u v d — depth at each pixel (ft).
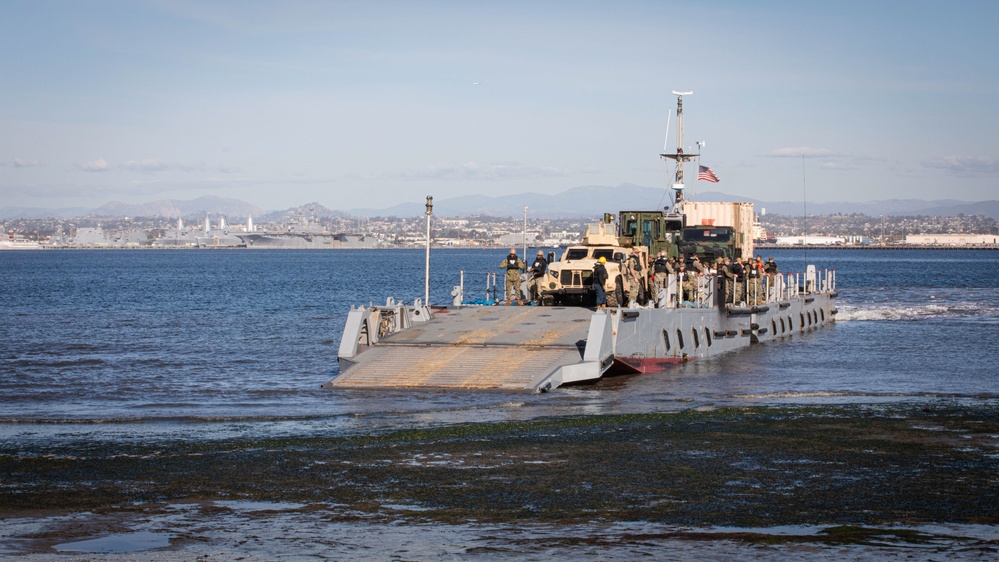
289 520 45.65
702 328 112.98
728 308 122.52
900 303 227.20
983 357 115.85
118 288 320.09
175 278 411.34
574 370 86.58
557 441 63.16
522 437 64.54
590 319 97.96
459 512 46.78
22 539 42.75
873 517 45.70
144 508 47.88
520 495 49.83
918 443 62.49
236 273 473.67
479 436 65.00
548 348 90.48
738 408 76.48
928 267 547.08
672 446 61.52
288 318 185.57
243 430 68.33
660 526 44.29
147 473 55.01
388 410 75.92
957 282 354.74
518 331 95.86
